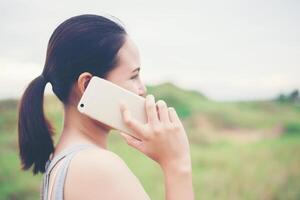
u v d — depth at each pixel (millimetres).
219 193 6078
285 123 6566
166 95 6699
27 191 5473
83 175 987
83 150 1033
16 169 5488
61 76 1113
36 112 1141
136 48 1140
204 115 6566
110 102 1085
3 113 5543
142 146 1058
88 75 1093
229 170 6168
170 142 1040
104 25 1108
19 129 1159
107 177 979
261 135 6410
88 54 1090
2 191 5453
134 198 982
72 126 1120
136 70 1134
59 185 1002
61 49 1106
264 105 6715
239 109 6707
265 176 6148
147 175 5758
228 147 6359
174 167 1032
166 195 1032
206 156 6203
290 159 6219
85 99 1078
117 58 1103
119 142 5777
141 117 1084
